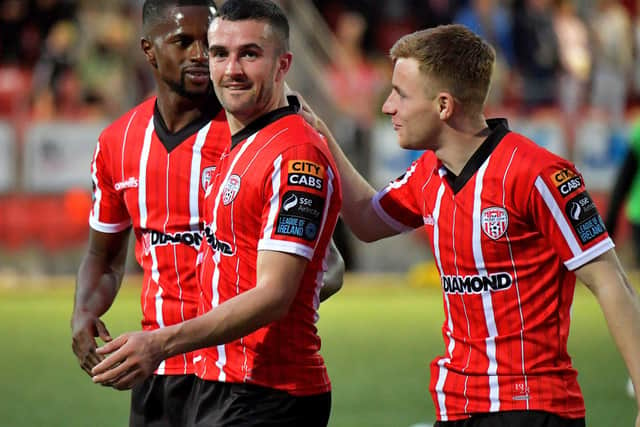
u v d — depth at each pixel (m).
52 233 38.34
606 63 48.34
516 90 45.53
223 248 9.74
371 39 50.06
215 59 9.56
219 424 9.80
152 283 11.28
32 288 36.72
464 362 9.88
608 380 21.56
